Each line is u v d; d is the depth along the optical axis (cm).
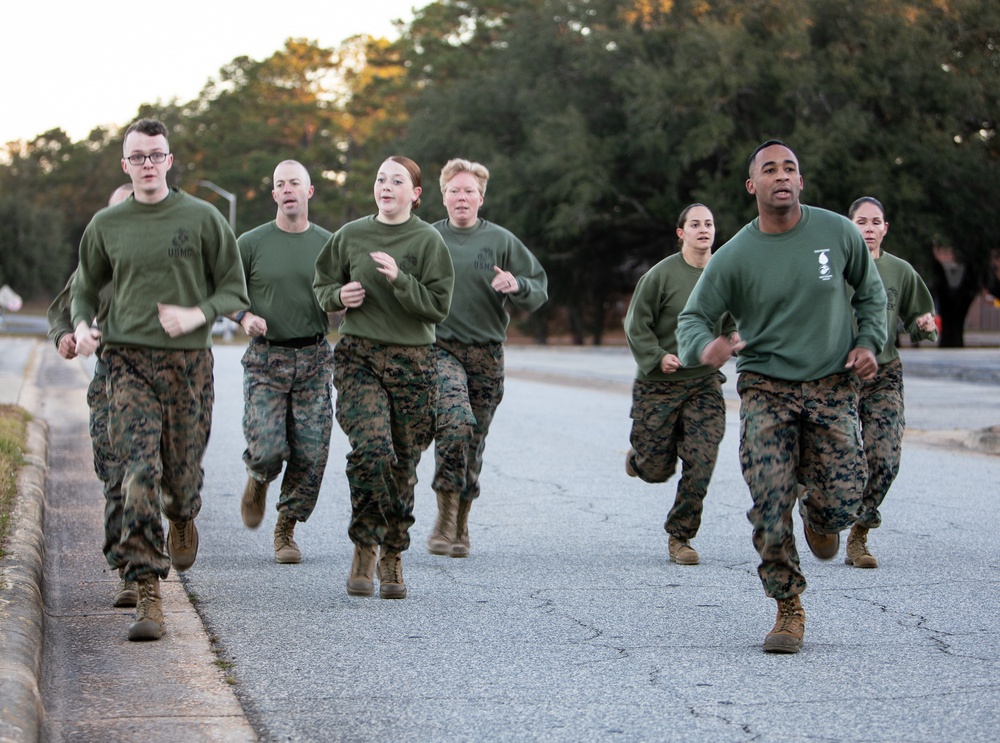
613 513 1171
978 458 1580
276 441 917
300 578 875
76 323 697
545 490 1316
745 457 692
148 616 699
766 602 803
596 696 598
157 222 701
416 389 801
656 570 907
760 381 694
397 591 810
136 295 700
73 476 1383
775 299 687
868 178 5438
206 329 711
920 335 991
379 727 553
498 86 6881
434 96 7256
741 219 5547
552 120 6106
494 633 721
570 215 5959
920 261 5612
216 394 2564
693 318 704
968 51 5975
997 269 6500
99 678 625
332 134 10969
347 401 799
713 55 5566
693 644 697
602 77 6309
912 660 661
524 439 1816
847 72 5553
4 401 2281
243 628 730
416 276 794
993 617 759
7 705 520
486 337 977
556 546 1005
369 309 795
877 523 916
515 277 980
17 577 761
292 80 11412
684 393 930
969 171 5556
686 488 930
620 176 6400
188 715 568
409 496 811
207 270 721
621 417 2177
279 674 636
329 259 812
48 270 13675
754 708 577
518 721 560
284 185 938
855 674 634
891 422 925
